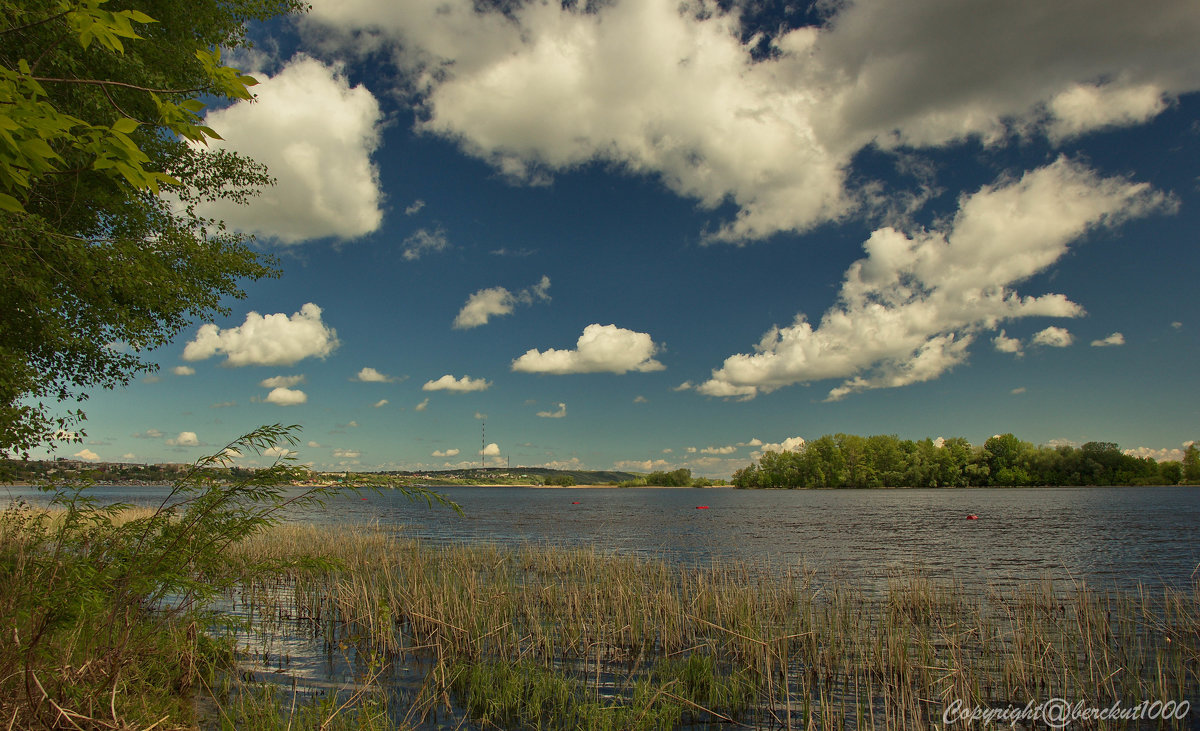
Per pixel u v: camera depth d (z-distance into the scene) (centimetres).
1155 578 2266
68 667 604
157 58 1287
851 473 16788
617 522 5700
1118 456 14138
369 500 10788
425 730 892
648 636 1378
